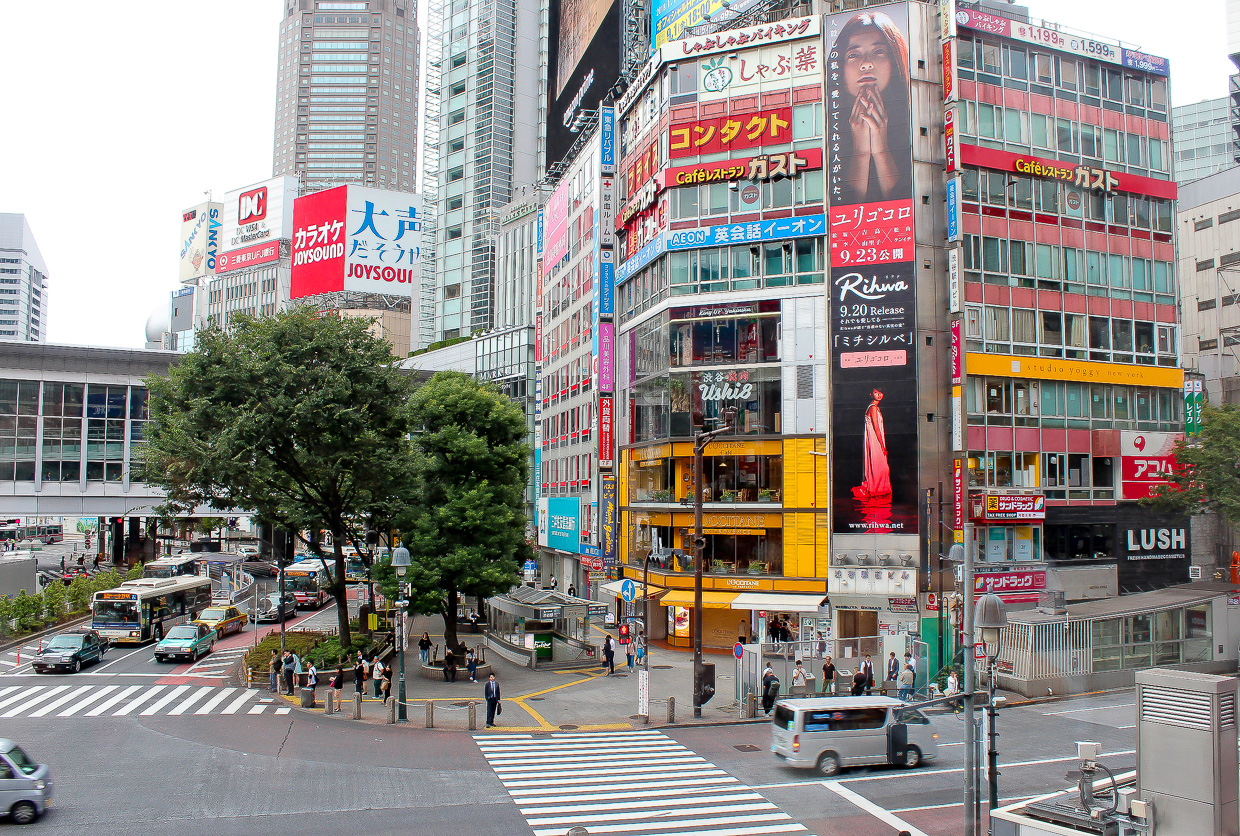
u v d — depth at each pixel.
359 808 17.61
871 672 28.55
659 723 26.77
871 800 18.73
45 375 55.25
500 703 28.80
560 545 61.72
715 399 39.59
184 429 30.62
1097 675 31.14
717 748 23.66
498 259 94.50
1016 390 39.25
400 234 102.94
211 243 150.12
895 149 37.69
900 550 36.44
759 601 37.19
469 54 112.12
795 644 30.64
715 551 39.41
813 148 38.88
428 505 38.53
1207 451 37.06
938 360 37.44
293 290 103.06
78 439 56.09
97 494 56.31
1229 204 64.44
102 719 26.11
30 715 26.75
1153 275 42.75
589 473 54.94
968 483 37.12
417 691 31.92
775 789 19.53
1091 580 39.72
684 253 40.62
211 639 41.66
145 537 80.50
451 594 38.28
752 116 39.81
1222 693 11.57
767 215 39.34
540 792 19.06
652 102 43.19
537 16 112.12
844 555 36.97
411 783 19.53
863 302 37.59
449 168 113.69
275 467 33.25
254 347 32.41
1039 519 37.47
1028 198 40.19
